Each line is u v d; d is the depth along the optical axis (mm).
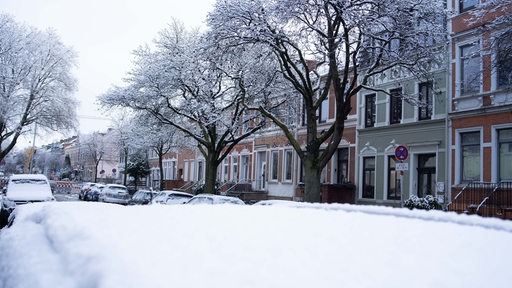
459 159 19109
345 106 16062
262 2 16797
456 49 19484
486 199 16938
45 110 36719
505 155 17641
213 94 24641
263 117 23812
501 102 17625
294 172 29438
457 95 19312
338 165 26156
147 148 38594
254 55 20609
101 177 77750
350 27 15734
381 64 17234
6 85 34094
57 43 36688
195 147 38594
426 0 16297
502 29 15445
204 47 18234
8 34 34219
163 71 23984
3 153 35594
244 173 35938
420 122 20812
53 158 104188
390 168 22547
